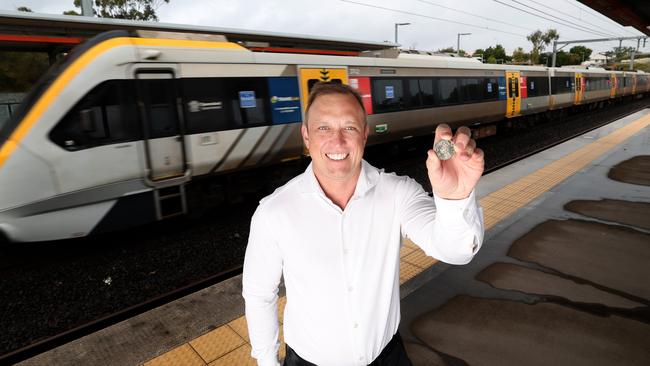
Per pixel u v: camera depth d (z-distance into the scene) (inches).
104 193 199.9
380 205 51.8
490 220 195.0
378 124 340.2
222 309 133.7
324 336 53.8
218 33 291.6
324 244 50.9
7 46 253.6
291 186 52.8
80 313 151.0
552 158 347.6
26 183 179.8
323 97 48.4
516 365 98.0
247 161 257.6
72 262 193.2
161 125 214.4
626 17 273.6
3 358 123.5
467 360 100.4
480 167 40.0
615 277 137.1
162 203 225.1
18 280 176.1
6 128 182.9
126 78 200.7
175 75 216.7
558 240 168.6
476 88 462.0
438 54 451.8
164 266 187.8
